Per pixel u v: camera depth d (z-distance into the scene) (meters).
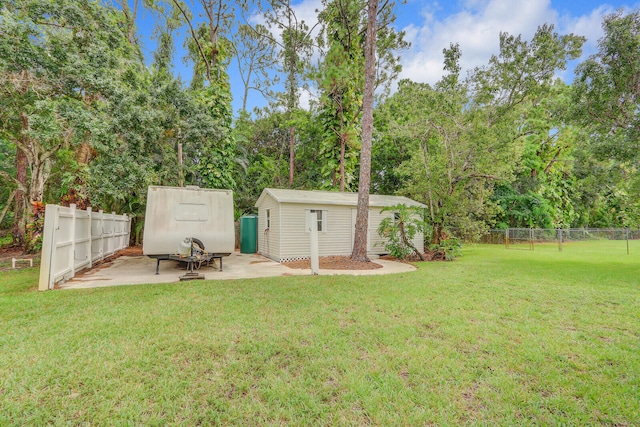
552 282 6.57
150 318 4.01
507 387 2.49
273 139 22.53
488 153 11.75
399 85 19.17
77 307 4.49
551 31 17.66
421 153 13.00
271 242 11.44
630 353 3.10
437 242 12.26
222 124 14.66
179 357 2.94
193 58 18.61
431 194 12.44
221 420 2.09
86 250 8.34
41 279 5.64
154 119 9.79
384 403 2.27
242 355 3.00
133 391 2.39
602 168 9.45
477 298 5.19
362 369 2.75
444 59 20.09
